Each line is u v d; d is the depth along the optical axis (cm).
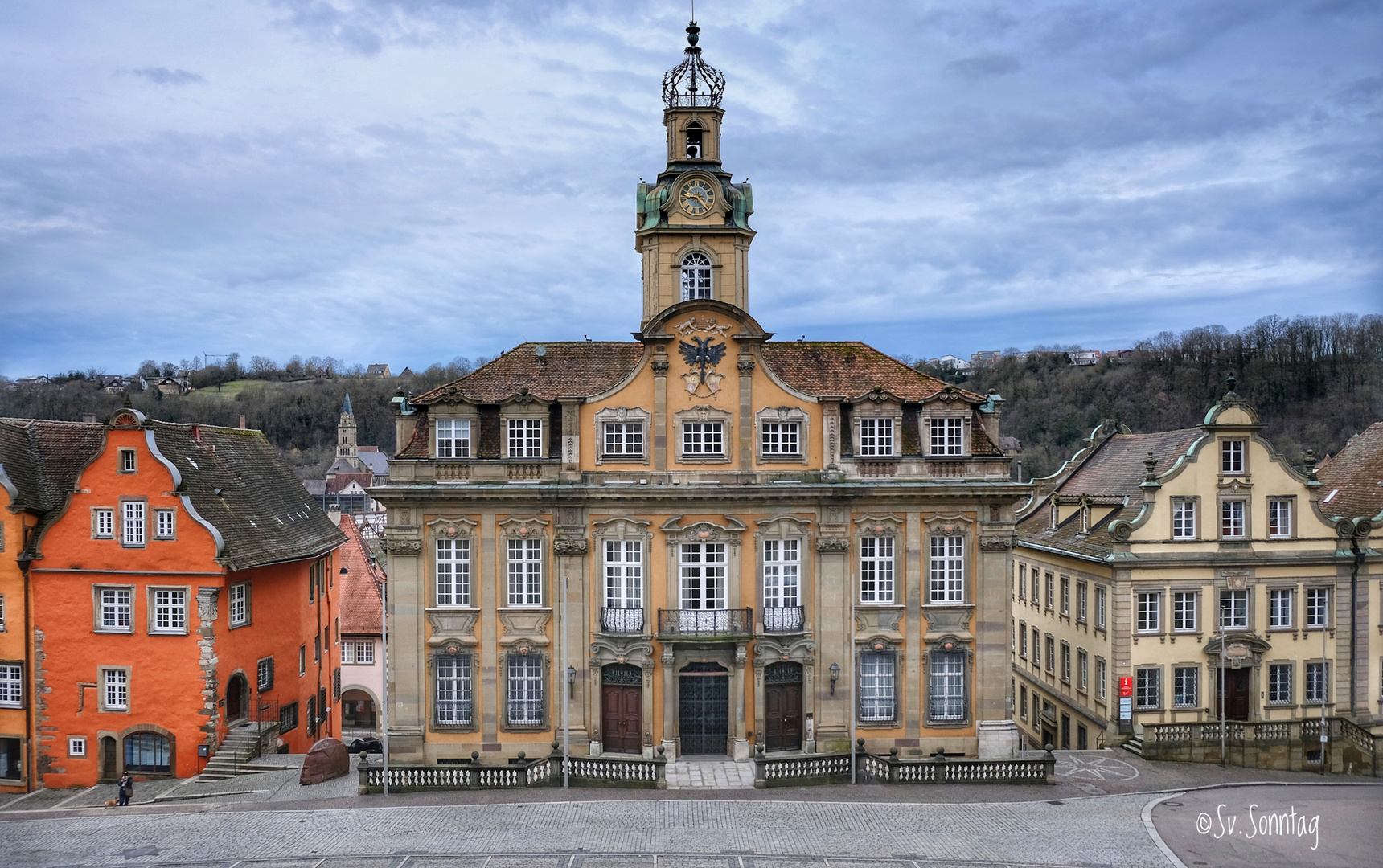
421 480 3828
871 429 3922
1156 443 4959
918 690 3894
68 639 4091
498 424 3906
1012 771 3603
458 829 3041
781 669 3891
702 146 4412
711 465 3866
